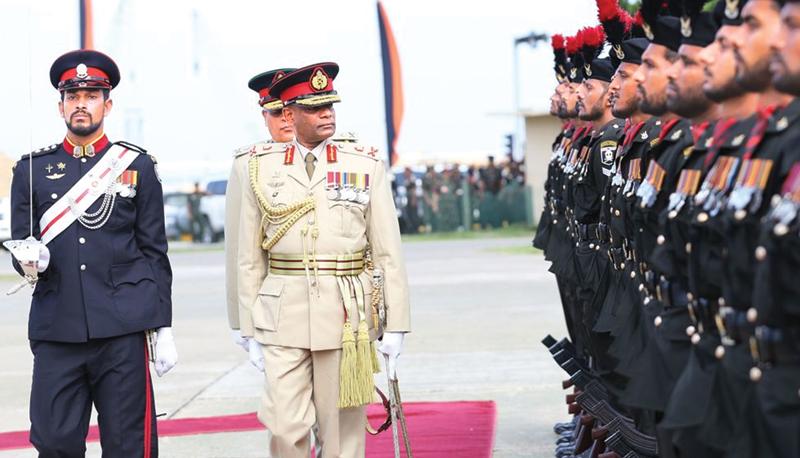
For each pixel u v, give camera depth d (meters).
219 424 11.45
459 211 47.06
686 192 5.92
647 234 6.88
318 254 7.94
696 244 5.63
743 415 5.17
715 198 5.45
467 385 12.98
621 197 7.70
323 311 7.89
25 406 12.71
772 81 5.10
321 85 7.94
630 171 7.52
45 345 7.85
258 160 8.18
